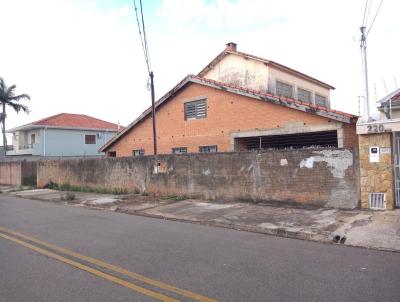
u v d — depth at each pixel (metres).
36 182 27.05
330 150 11.36
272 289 5.23
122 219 11.84
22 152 42.66
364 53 11.46
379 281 5.51
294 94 23.84
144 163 17.22
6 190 24.53
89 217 12.28
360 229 8.72
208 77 25.02
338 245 7.96
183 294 5.10
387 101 14.20
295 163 12.11
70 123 42.44
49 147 40.59
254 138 17.97
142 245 8.02
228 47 24.67
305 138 16.72
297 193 12.06
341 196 11.14
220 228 10.14
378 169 10.49
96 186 20.17
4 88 49.88
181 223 11.01
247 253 7.25
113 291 5.27
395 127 10.08
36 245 8.14
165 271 6.14
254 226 9.73
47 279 5.84
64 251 7.56
